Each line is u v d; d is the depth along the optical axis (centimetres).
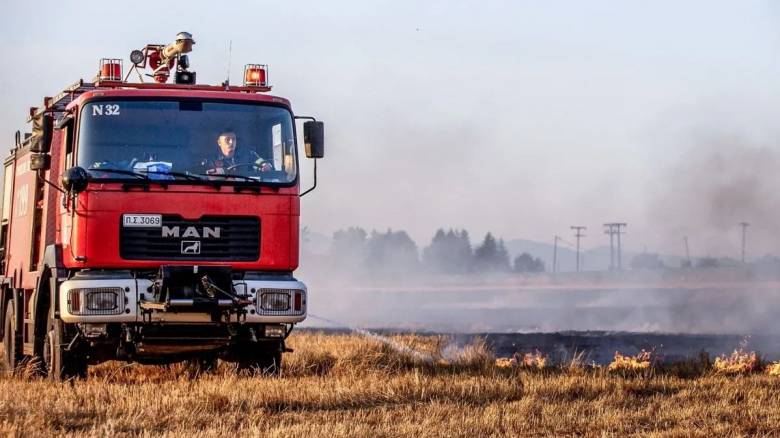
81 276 2034
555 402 1811
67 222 2073
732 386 2009
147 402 1722
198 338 2097
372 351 2639
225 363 2536
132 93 2081
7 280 2617
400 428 1544
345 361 2464
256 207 2084
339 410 1739
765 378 2145
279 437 1464
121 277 2025
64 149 2148
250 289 2056
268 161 2111
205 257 2058
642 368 2403
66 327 2125
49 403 1706
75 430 1542
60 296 2034
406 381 1969
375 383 1955
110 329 2058
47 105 2441
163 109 2086
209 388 1886
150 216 2041
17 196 2602
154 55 2364
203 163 2080
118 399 1775
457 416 1658
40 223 2356
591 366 2480
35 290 2267
